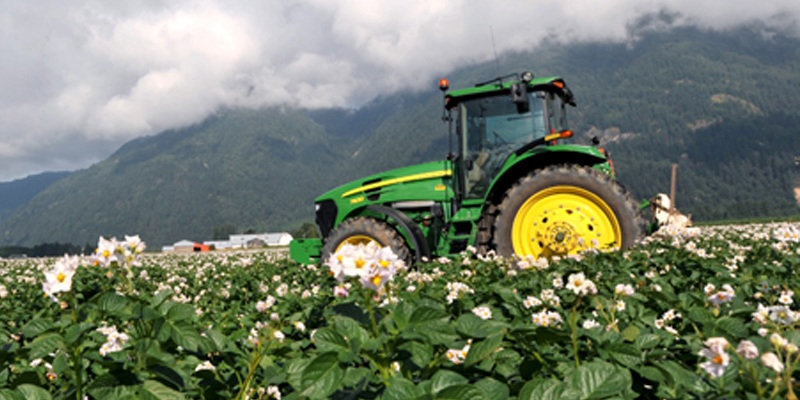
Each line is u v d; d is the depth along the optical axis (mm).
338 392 1724
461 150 9062
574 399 1443
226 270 11039
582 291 2361
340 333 1827
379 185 9734
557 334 2084
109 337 2662
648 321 2881
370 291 2031
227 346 2436
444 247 8906
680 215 11578
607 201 7176
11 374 2520
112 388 1884
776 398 1515
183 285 8250
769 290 4031
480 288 4828
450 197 9109
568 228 7273
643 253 6129
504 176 8250
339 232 8906
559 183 7438
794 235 5188
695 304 2934
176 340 2143
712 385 1818
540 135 8742
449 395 1452
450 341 1885
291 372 2049
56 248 185500
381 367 1846
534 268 6016
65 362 2199
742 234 13734
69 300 2223
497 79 8969
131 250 2945
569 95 9430
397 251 8477
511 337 2363
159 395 1877
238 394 2244
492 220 7996
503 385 1604
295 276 8195
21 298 6895
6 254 176125
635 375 2021
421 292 4238
